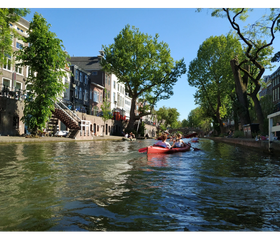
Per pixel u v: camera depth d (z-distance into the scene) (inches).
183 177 210.4
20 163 276.4
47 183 177.6
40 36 791.7
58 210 121.1
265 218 114.3
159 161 325.7
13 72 987.3
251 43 796.0
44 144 645.3
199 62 1549.0
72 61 2017.7
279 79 1608.0
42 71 815.7
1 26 630.5
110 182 184.2
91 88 1734.7
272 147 453.7
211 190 164.7
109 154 406.3
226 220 111.3
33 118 807.1
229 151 539.5
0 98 810.8
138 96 1712.6
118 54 1560.0
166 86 1675.7
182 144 544.4
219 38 1505.9
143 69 1604.3
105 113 1546.5
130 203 133.5
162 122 4131.4
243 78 1034.1
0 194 148.2
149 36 1610.5
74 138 987.3
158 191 159.6
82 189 161.8
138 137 1856.5
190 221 109.6
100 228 100.7
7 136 788.6
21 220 108.3
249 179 205.6
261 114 888.9
